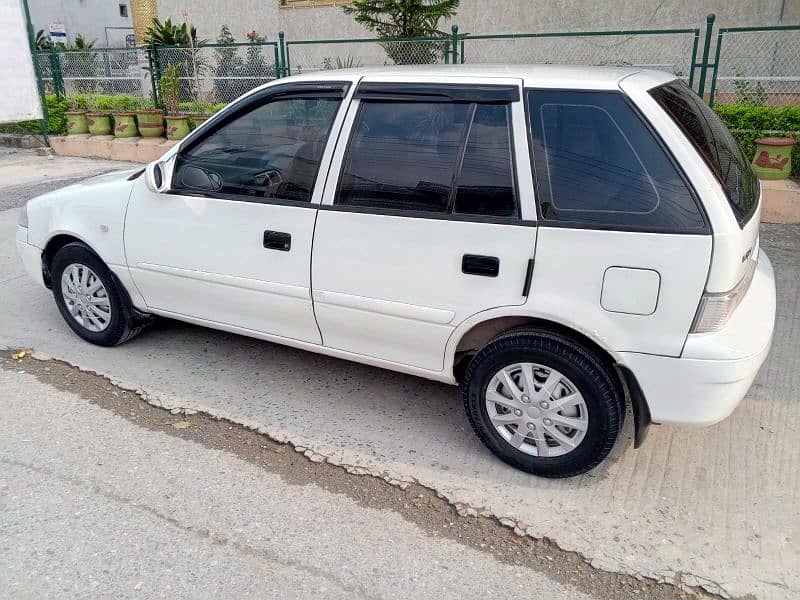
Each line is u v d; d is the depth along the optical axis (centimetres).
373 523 289
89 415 372
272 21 1429
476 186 299
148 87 1255
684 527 284
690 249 261
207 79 1144
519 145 291
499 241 292
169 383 405
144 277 405
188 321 409
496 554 272
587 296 279
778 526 283
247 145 361
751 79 801
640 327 273
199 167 376
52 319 498
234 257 364
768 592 251
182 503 301
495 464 328
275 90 352
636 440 296
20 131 1323
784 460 326
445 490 309
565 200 282
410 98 316
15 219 775
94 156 1197
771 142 694
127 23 3628
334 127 333
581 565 265
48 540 278
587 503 299
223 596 251
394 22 974
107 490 310
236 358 438
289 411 375
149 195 392
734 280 263
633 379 281
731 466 323
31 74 1165
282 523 289
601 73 304
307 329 359
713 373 267
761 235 651
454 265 302
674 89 315
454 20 1190
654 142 270
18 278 586
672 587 254
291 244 343
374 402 385
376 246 320
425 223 307
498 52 1113
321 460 331
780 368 412
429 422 365
